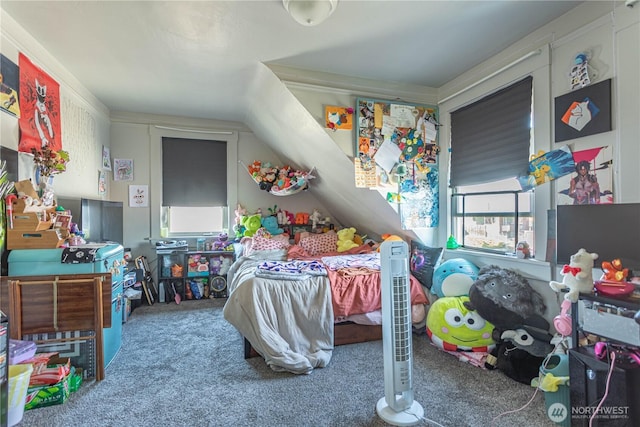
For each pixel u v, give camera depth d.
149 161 4.04
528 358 1.97
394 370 1.63
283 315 2.33
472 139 2.71
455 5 1.84
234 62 2.58
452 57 2.48
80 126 3.05
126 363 2.25
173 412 1.69
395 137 2.87
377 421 1.62
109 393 1.87
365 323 2.58
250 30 2.10
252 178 4.46
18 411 1.54
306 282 2.50
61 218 2.27
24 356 1.64
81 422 1.61
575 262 1.54
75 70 2.76
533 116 2.17
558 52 2.00
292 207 4.62
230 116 4.14
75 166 2.94
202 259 3.98
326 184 3.76
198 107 3.77
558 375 1.62
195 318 3.25
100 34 2.18
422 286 2.94
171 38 2.22
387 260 1.66
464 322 2.26
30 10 1.91
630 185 1.65
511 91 2.34
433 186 3.03
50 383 1.76
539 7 1.88
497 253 2.54
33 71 2.26
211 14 1.93
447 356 2.34
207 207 4.36
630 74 1.64
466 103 2.73
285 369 2.14
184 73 2.81
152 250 4.04
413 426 1.57
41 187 2.30
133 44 2.31
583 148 1.88
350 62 2.55
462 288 2.46
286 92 2.67
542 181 2.11
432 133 3.01
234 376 2.08
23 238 2.04
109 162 3.79
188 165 4.21
